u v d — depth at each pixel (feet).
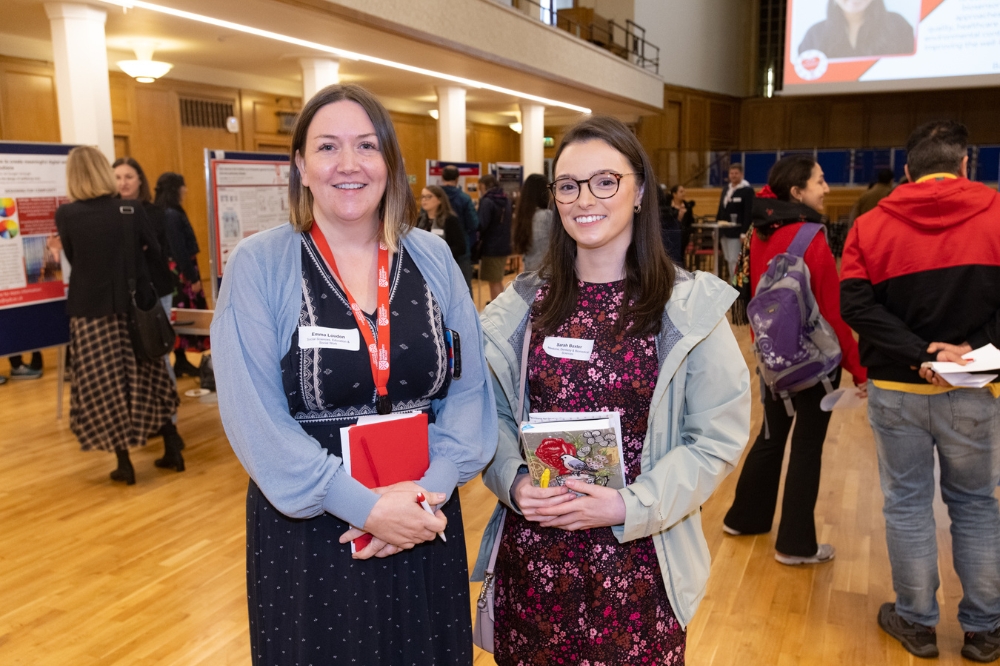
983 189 6.52
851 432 14.64
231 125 32.99
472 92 38.37
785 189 8.71
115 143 28.04
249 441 4.00
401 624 4.33
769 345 8.23
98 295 11.38
